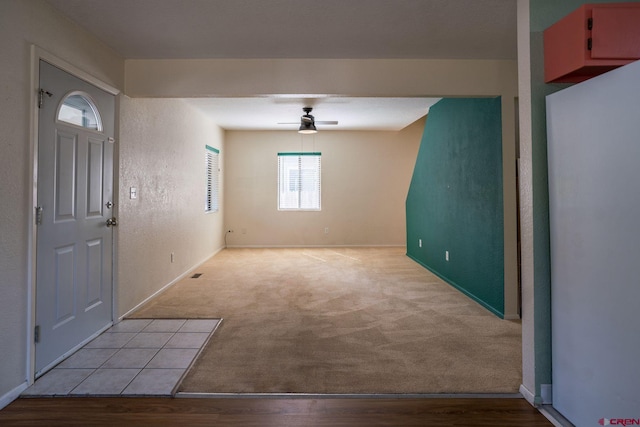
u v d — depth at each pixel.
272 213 7.96
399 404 2.06
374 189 7.98
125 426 1.86
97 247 3.00
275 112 5.98
